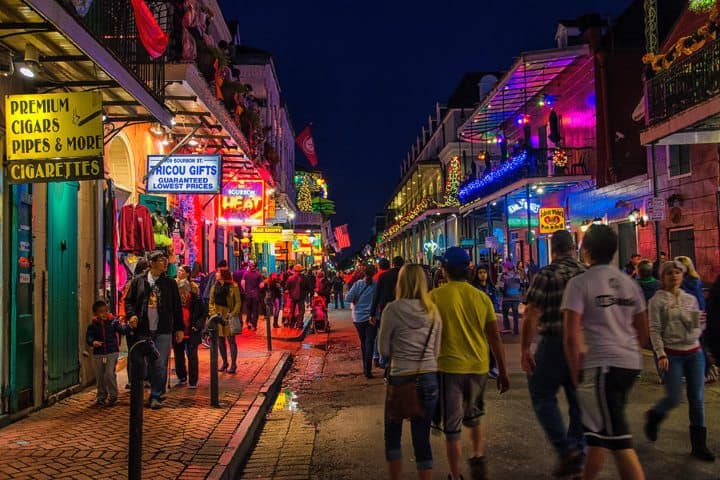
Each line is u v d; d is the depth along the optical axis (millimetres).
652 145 13445
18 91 7188
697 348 5805
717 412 7336
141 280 7918
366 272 11031
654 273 14250
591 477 4195
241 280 18891
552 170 23422
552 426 5109
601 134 20781
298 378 10914
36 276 7527
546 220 21297
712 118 11391
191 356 9109
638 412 7453
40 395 7590
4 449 5883
